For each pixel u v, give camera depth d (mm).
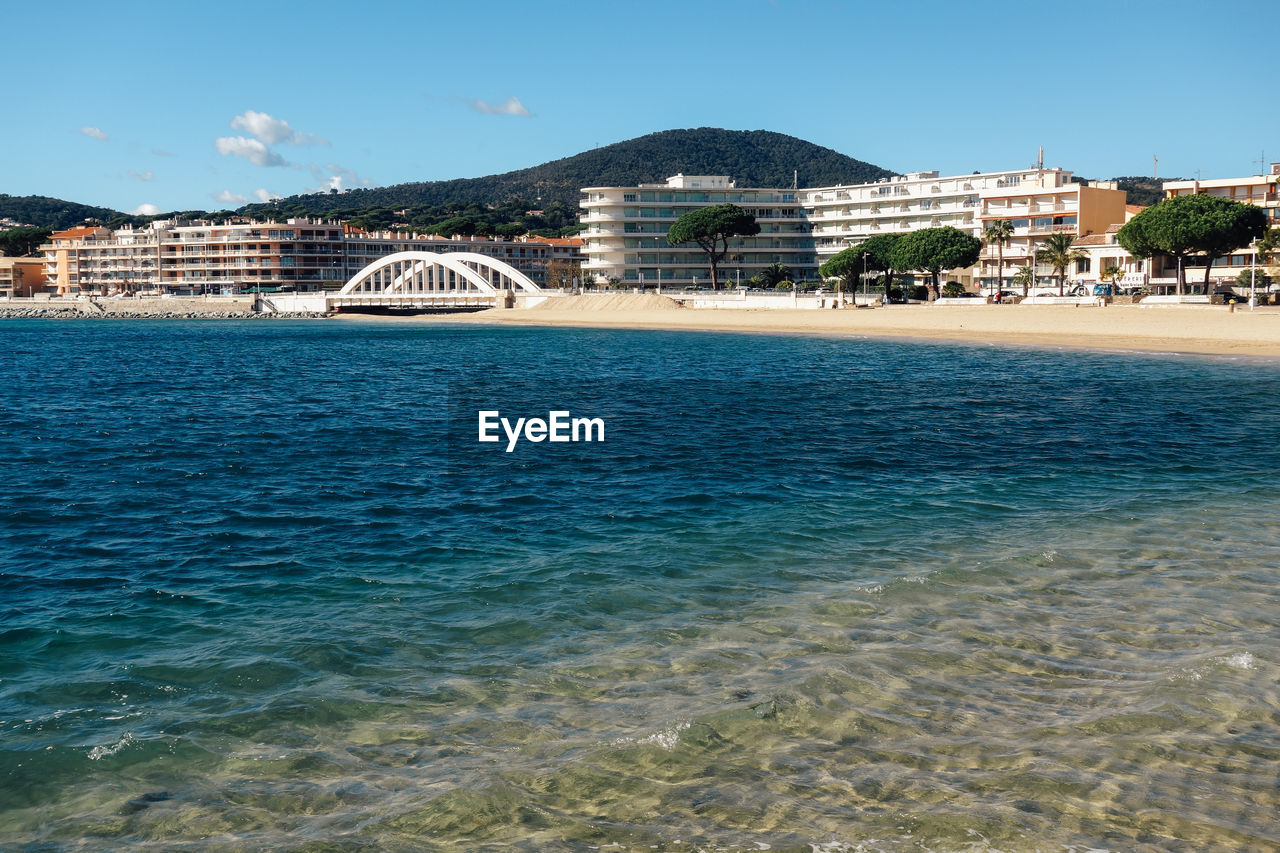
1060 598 14414
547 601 14984
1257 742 9727
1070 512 20875
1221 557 16672
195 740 10344
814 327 113812
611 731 10242
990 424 36906
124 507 23188
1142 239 112938
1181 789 8875
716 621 13773
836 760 9500
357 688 11664
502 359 80375
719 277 186250
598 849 8117
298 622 14289
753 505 22219
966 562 16547
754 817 8547
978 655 12117
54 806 9062
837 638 12867
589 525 20469
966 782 9047
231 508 22984
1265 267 109625
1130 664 11750
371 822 8633
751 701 10852
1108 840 8109
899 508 21625
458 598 15320
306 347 102688
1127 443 31766
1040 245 140625
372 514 22094
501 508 22484
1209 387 49656
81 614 14891
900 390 50156
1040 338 86562
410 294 180750
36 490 25344
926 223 173000
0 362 80188
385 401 48875
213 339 122438
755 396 48125
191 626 14234
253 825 8664
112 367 74562
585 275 189500
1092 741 9773
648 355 82062
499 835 8367
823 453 30375
